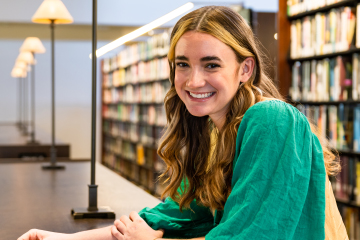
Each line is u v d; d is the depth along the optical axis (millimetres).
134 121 7039
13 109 9211
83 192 2012
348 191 2805
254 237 849
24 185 2205
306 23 2982
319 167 927
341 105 2852
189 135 1164
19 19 6434
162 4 6680
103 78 9398
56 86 9398
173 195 1196
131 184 2211
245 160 917
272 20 3316
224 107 1047
